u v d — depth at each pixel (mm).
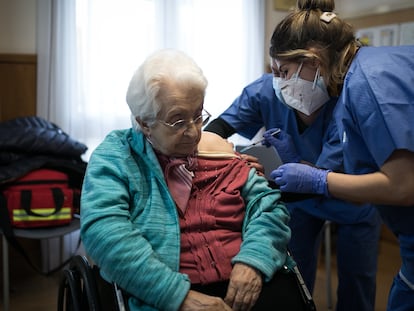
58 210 2289
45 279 2754
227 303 1107
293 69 1396
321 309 2486
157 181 1187
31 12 2828
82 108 2883
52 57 2795
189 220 1195
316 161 1709
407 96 1119
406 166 1090
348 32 1351
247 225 1259
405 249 1275
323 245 3117
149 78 1114
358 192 1186
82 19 2838
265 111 1853
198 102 1147
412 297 1270
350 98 1203
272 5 3488
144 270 1039
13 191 2240
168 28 3033
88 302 1133
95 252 1064
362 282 1969
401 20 3184
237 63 3303
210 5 3182
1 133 2326
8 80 2820
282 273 1232
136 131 1230
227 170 1302
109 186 1132
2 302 2441
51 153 2414
